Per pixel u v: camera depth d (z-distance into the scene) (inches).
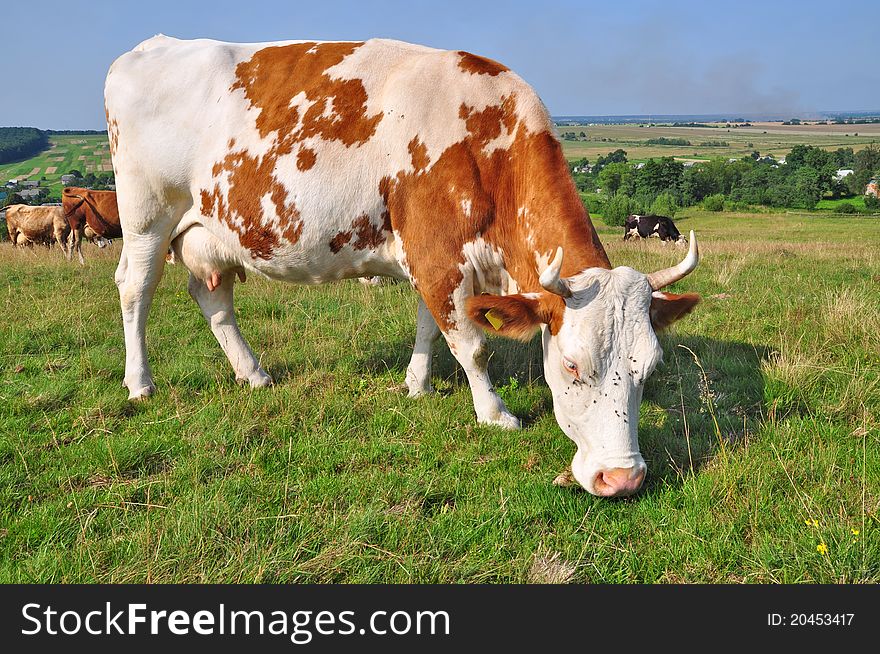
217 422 189.2
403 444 176.9
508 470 163.6
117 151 216.8
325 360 245.6
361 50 198.7
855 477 146.8
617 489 139.5
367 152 187.0
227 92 202.5
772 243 778.2
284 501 149.0
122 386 221.0
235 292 365.1
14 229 729.0
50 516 142.0
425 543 132.8
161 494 152.7
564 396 148.3
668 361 238.1
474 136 179.3
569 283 144.4
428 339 212.2
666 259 532.1
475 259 181.9
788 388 197.5
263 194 195.8
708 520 135.0
